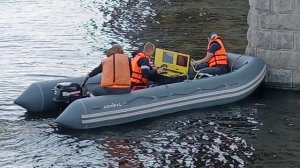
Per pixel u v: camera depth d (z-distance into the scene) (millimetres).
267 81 15062
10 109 13375
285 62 14766
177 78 13750
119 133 11914
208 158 10633
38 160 10547
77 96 12812
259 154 10812
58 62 18438
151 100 12734
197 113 13156
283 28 14602
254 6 14984
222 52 14555
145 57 13406
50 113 13102
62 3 33094
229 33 23016
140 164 10336
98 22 26688
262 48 14992
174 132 12000
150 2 33500
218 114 13117
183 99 13156
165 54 13883
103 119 12148
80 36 23125
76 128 11992
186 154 10828
